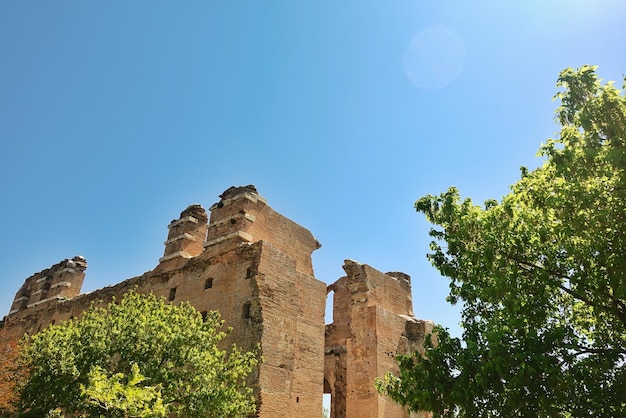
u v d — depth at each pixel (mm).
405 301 39969
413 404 16703
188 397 20109
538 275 16062
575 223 13680
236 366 21797
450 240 17578
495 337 14828
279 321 26594
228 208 31062
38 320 43875
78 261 46344
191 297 29891
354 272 36969
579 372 13938
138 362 20406
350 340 35125
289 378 25703
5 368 27500
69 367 19969
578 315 18484
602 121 13906
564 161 14188
